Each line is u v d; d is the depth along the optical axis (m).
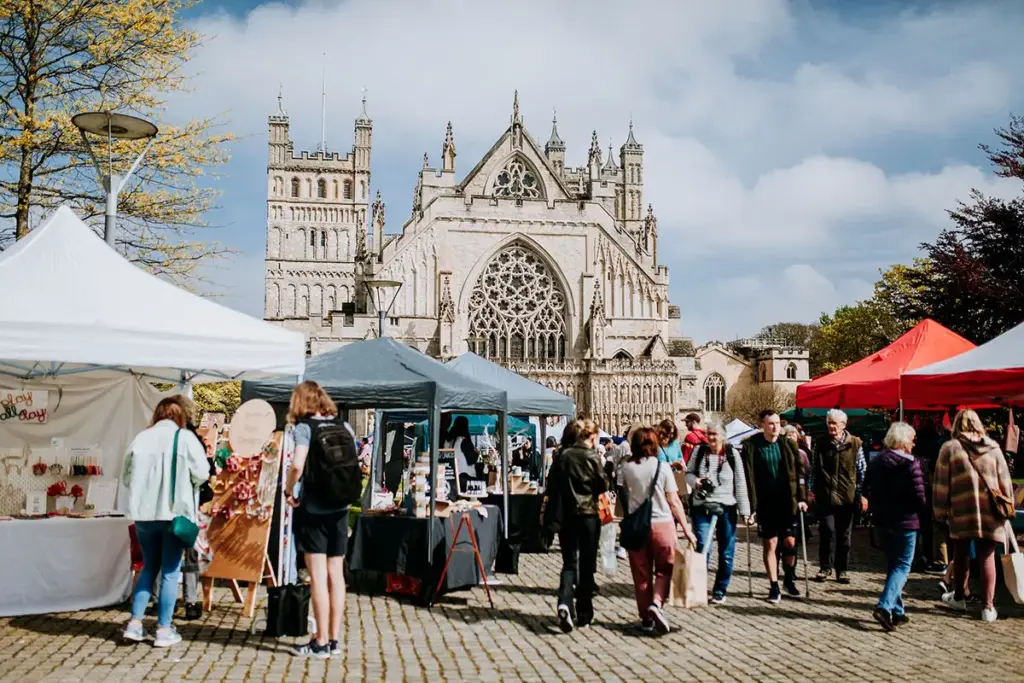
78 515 15.72
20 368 16.92
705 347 112.12
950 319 36.62
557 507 13.80
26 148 23.41
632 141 129.75
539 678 11.02
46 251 14.12
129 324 13.38
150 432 12.43
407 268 73.62
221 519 14.81
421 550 16.03
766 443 16.39
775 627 14.12
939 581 18.81
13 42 23.81
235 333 14.33
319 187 125.38
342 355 19.03
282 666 11.35
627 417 74.00
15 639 12.50
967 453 14.95
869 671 11.45
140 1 24.84
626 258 77.62
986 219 36.50
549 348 76.31
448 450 20.06
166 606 12.30
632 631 13.72
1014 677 11.18
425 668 11.41
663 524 13.49
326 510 11.77
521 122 79.50
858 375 22.89
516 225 75.81
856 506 19.08
